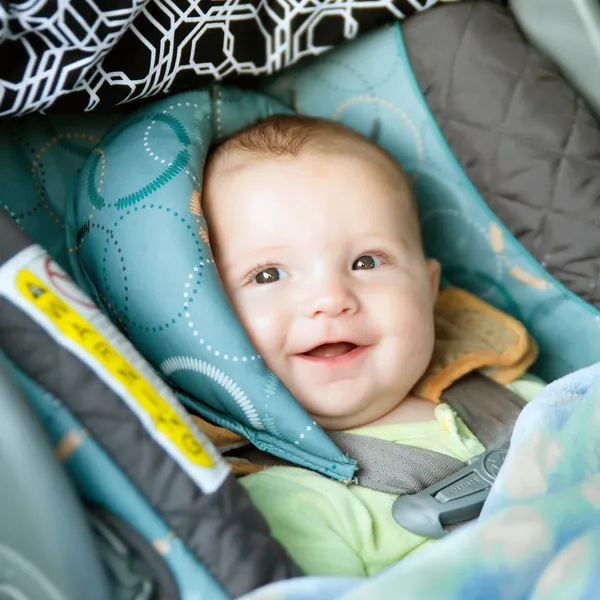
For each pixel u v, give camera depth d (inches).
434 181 49.9
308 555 34.6
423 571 25.5
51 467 26.9
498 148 47.1
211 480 29.6
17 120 43.8
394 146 50.4
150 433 29.3
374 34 48.9
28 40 37.6
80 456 28.6
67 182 44.8
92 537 27.4
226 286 43.2
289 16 46.3
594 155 45.8
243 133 46.7
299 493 37.1
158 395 30.9
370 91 49.8
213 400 40.6
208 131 45.6
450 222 50.3
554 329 49.1
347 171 44.5
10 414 26.8
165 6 41.3
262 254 42.9
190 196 41.3
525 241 48.0
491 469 38.1
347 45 49.4
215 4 43.2
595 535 25.5
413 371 43.9
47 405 28.7
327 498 37.2
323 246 42.9
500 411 44.3
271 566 28.6
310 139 45.8
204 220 41.7
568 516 26.8
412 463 39.6
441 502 36.4
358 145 46.4
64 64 38.3
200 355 39.6
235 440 41.4
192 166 42.5
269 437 40.4
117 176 41.8
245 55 45.8
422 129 49.3
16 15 36.5
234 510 29.4
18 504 26.6
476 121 47.3
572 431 31.9
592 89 46.3
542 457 31.5
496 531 26.4
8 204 42.8
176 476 29.0
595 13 43.9
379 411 43.9
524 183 46.7
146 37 41.1
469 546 26.1
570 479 31.0
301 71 50.3
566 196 45.9
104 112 45.6
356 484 39.1
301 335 41.9
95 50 38.5
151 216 40.3
